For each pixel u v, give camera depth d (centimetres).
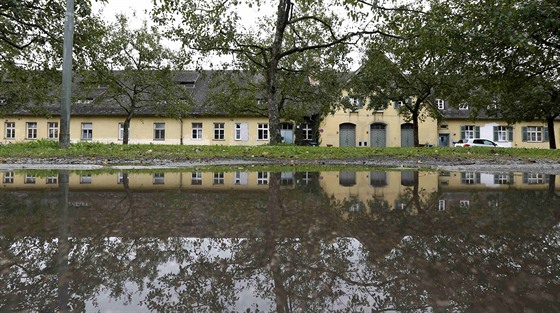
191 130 2903
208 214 156
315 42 1509
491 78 1239
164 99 2362
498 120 3219
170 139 2892
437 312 66
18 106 2300
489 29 1029
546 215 152
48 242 111
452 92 1995
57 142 1025
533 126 3250
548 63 1166
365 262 94
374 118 3011
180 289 77
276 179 336
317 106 2294
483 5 1009
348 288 77
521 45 899
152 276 85
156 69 2330
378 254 100
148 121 2897
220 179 332
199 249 105
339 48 1407
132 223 137
